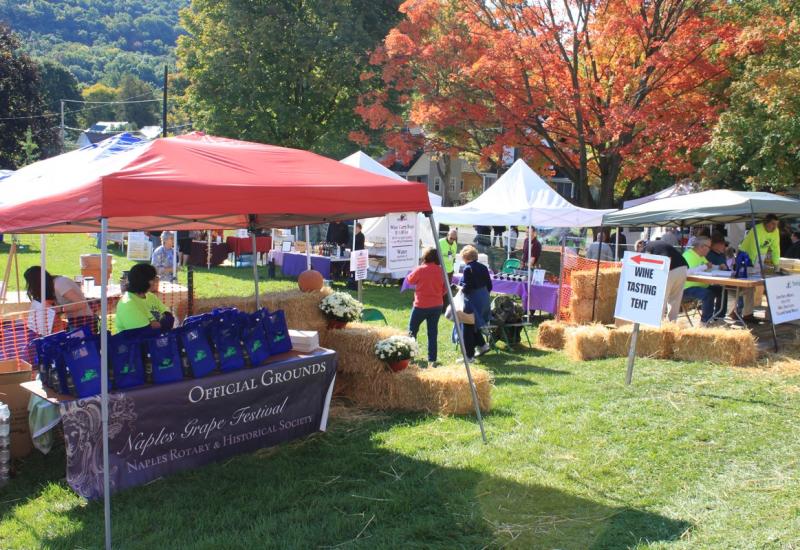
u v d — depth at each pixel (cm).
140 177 421
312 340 601
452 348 980
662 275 711
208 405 511
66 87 8825
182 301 765
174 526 421
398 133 2500
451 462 518
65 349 458
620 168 2245
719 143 1645
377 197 515
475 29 2117
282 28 3250
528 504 444
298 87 3425
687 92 1973
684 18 1930
